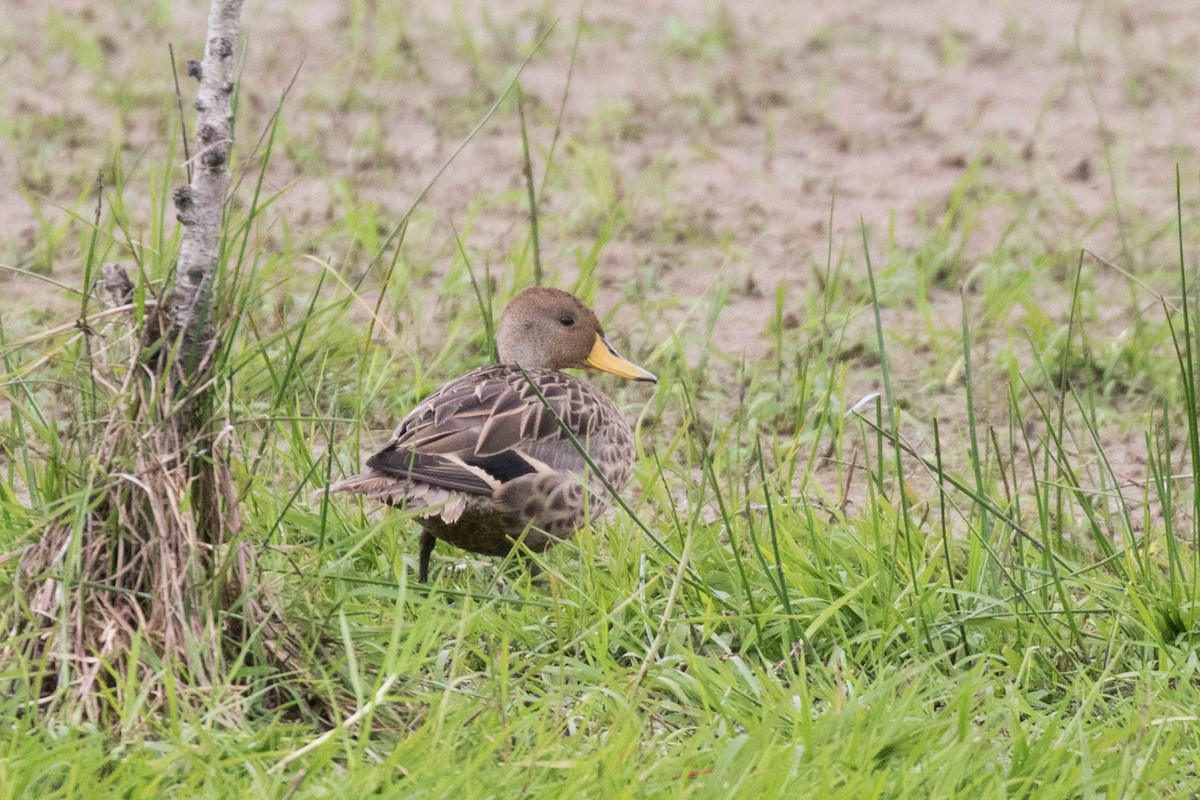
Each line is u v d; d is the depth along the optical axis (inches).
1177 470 468.4
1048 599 367.6
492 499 380.2
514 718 301.1
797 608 358.9
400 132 798.5
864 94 909.8
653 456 463.2
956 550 399.9
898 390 541.3
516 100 841.5
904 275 629.9
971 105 891.4
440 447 380.2
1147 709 307.9
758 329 591.5
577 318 472.7
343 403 493.4
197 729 276.8
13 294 565.9
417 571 394.0
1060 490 395.9
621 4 1088.8
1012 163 789.9
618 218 678.5
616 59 956.0
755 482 454.0
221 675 302.8
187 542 300.5
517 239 644.1
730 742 286.2
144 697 282.8
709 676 321.7
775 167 781.9
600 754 276.7
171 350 305.9
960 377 548.1
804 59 976.9
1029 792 288.2
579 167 735.1
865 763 282.8
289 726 294.4
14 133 743.1
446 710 300.5
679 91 895.1
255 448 439.8
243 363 321.4
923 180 767.7
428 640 321.4
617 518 401.7
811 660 350.0
